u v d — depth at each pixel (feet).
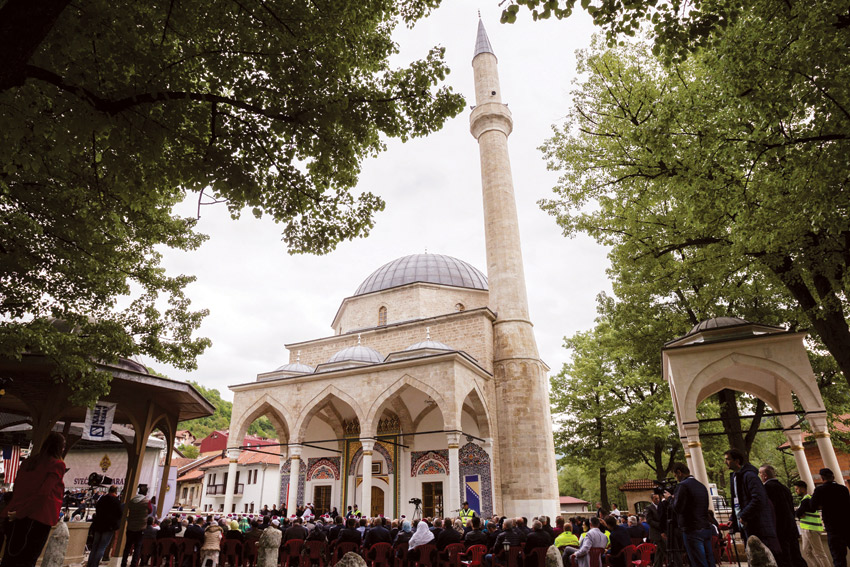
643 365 86.22
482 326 91.91
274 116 24.47
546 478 82.64
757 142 31.48
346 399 79.61
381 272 122.21
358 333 104.83
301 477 95.76
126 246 42.50
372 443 75.10
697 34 24.67
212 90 25.58
